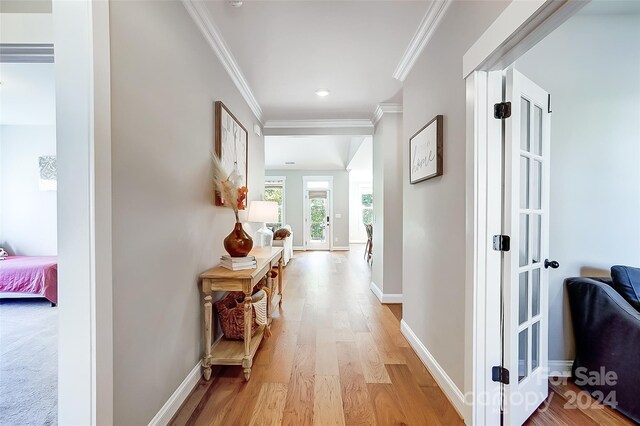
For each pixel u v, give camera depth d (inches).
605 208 79.6
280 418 60.9
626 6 76.8
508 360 56.4
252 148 142.3
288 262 264.2
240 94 117.6
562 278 79.0
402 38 87.0
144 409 52.0
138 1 50.3
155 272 55.6
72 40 39.3
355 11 75.3
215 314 86.9
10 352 92.5
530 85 62.7
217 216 90.1
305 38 87.4
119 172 45.4
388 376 77.0
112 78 43.8
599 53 80.1
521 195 62.2
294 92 130.1
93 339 39.9
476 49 55.5
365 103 144.4
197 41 74.8
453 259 66.3
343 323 114.8
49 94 127.3
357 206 447.5
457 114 64.9
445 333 70.0
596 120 80.1
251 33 84.7
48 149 177.3
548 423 60.0
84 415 39.9
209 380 74.7
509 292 56.0
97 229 40.3
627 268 71.6
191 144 71.4
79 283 39.5
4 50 50.7
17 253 177.2
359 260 281.1
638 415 59.4
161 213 57.7
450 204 67.9
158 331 56.7
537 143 67.1
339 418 61.0
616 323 64.7
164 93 58.7
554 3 38.3
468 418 58.2
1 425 60.2
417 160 87.5
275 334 104.0
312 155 324.8
